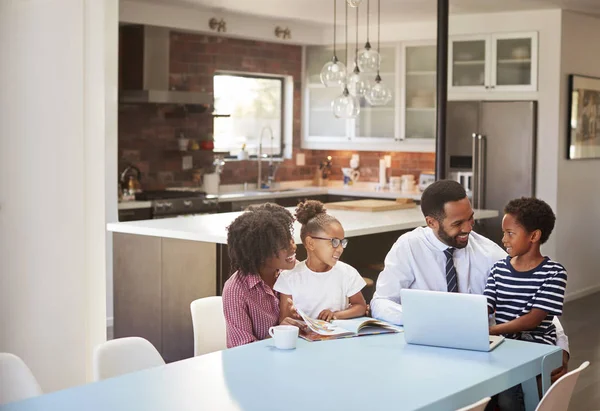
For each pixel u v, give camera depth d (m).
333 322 3.34
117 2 6.73
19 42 4.21
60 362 4.45
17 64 4.21
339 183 10.24
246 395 2.42
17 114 4.23
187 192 8.20
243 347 3.00
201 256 5.25
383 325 3.25
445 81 6.29
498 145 8.23
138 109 8.24
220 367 2.72
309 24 9.31
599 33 8.59
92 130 4.51
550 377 3.01
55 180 4.38
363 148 9.53
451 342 2.98
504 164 8.21
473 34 8.39
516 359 2.84
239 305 3.24
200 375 2.63
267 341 3.09
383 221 5.91
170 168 8.57
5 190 4.21
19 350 4.31
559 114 8.02
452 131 8.49
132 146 8.22
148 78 7.96
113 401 2.37
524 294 3.28
